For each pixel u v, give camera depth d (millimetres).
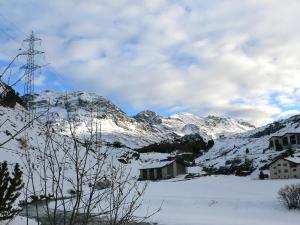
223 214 44656
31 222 14625
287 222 39375
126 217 4859
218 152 125375
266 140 115000
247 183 65125
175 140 142500
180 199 50750
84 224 4414
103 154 5148
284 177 69375
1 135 52188
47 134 4961
